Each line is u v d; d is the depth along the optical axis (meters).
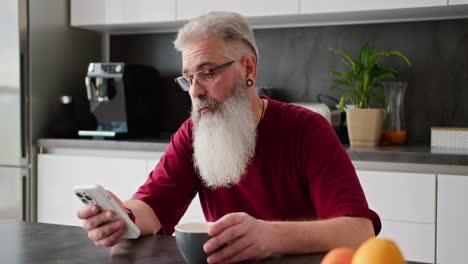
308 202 1.54
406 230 2.38
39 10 3.27
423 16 2.93
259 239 1.08
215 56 1.43
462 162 2.33
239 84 1.48
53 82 3.39
